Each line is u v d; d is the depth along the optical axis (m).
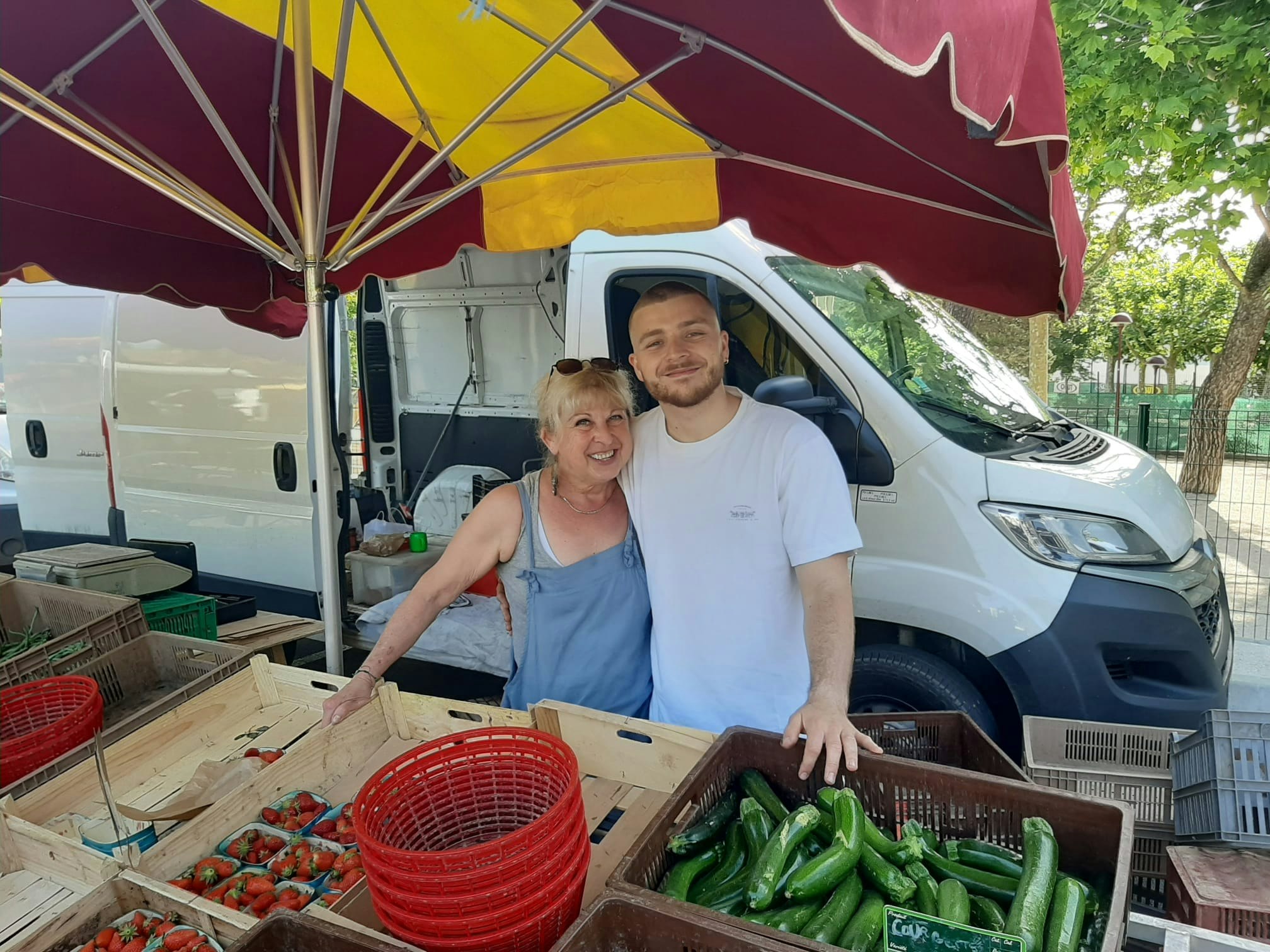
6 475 9.06
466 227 3.71
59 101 2.60
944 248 2.86
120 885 1.64
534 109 2.85
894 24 0.94
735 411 2.19
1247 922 1.98
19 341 6.24
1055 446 3.56
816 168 2.70
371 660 2.26
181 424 5.26
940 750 2.41
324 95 2.96
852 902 1.35
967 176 2.32
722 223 3.22
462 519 4.99
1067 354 25.92
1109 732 2.86
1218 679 3.05
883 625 3.40
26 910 1.68
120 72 2.59
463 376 5.18
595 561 2.32
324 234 2.54
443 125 3.08
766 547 2.12
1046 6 1.40
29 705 2.48
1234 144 6.98
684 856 1.48
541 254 4.69
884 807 1.62
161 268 3.92
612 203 3.36
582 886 1.39
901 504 3.24
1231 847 2.22
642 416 2.38
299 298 4.42
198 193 2.45
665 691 2.29
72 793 2.10
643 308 2.12
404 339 5.37
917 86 1.71
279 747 2.39
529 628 2.37
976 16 1.12
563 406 2.17
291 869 1.79
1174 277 23.12
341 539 4.70
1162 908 2.55
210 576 5.25
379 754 2.31
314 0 2.33
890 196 2.82
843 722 1.67
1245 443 10.82
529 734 1.66
